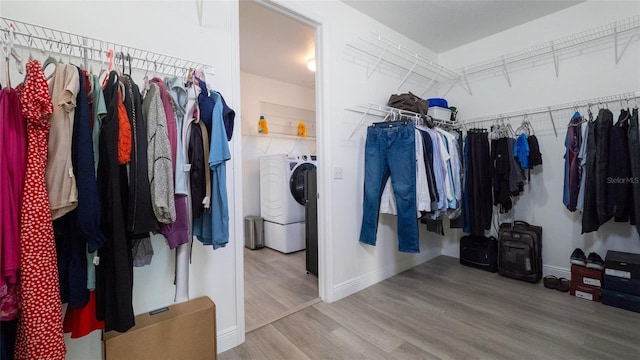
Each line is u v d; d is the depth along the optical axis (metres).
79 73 0.95
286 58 3.55
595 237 2.41
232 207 1.68
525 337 1.71
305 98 4.83
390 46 2.66
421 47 3.18
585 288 2.21
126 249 0.99
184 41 1.48
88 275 0.96
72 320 1.02
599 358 1.50
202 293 1.57
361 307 2.14
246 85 4.08
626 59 2.25
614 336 1.70
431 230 2.68
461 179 2.79
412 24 2.72
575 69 2.49
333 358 1.55
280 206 3.65
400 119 2.54
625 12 2.23
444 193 2.38
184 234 1.22
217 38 1.60
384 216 2.70
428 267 3.02
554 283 2.40
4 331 0.86
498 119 2.96
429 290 2.43
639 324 1.82
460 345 1.64
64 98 0.89
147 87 1.20
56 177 0.87
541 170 2.70
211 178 1.30
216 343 1.46
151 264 1.39
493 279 2.66
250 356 1.58
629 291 2.01
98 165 0.99
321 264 2.28
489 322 1.88
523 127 2.78
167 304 1.44
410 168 2.15
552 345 1.62
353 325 1.88
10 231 0.79
